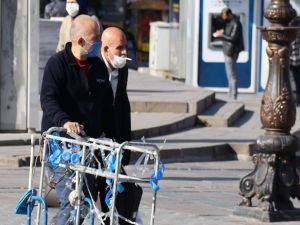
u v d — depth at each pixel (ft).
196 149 106.52
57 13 140.05
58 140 49.24
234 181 93.09
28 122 107.34
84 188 49.42
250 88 170.91
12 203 74.69
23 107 107.24
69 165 48.16
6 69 106.73
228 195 84.33
